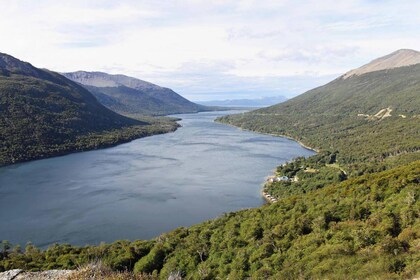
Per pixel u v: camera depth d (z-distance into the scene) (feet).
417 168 188.34
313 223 149.59
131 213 296.30
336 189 206.18
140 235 253.44
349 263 93.09
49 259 172.96
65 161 514.27
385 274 78.18
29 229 262.67
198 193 353.31
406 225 119.65
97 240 245.45
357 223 134.31
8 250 218.59
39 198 333.42
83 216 288.71
